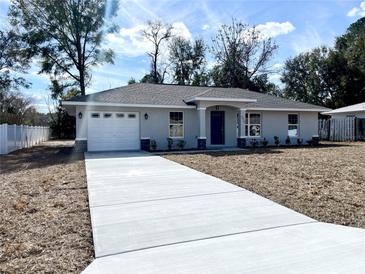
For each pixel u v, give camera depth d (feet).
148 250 13.47
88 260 12.63
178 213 18.58
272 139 73.10
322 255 12.75
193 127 66.03
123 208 19.69
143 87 71.77
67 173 33.88
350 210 18.93
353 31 149.69
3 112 103.55
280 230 15.69
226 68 135.74
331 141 88.89
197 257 12.71
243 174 31.48
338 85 135.54
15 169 38.14
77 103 56.54
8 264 12.23
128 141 61.46
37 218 17.95
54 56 93.30
